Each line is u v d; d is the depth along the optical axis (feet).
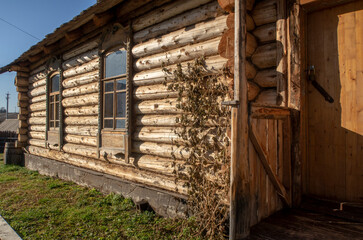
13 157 33.01
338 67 10.68
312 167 11.37
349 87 10.40
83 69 22.07
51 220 15.05
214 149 11.66
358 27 10.23
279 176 10.61
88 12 16.92
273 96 11.13
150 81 15.78
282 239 8.23
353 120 10.29
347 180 10.46
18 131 33.32
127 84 16.85
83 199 18.33
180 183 13.97
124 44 17.37
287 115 10.64
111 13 18.19
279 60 10.77
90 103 21.26
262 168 9.77
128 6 17.17
